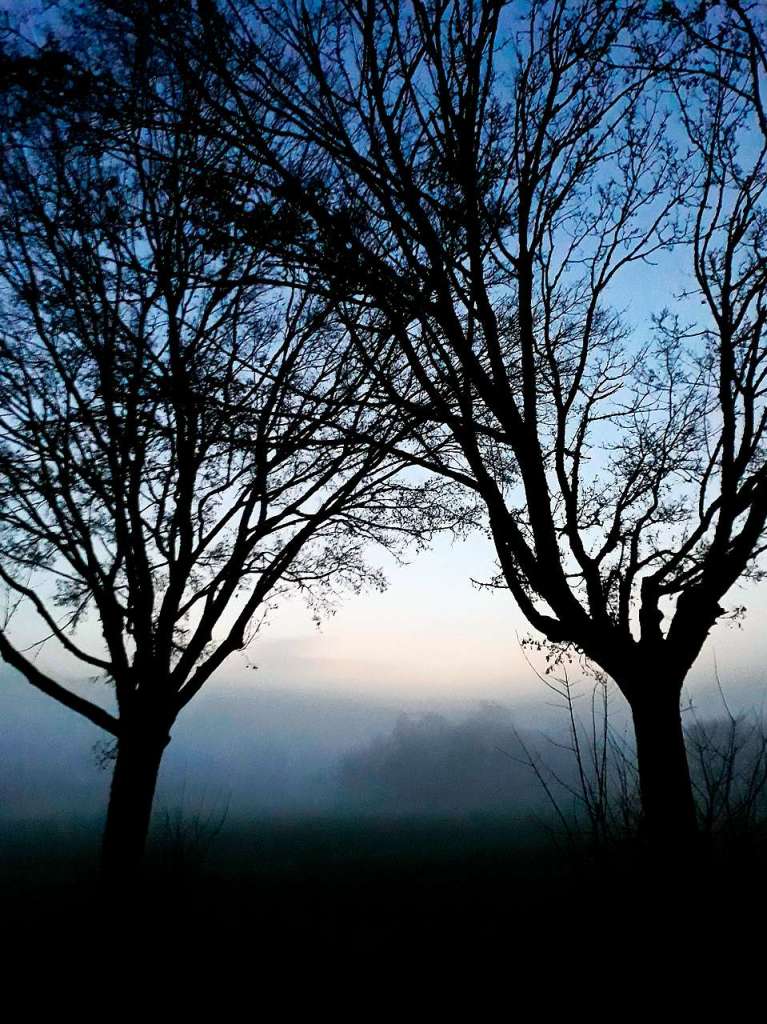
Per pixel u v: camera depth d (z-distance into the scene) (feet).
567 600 24.07
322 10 24.70
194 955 33.32
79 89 24.53
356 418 36.37
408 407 26.23
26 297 35.58
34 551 39.93
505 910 34.09
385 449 27.40
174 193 26.09
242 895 43.93
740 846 18.81
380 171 24.12
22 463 38.04
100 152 27.17
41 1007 28.66
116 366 32.45
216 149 27.32
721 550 23.31
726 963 18.29
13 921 38.32
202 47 23.29
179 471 40.22
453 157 24.82
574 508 26.68
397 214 24.35
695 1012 18.17
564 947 21.88
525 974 24.40
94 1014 28.32
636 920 19.11
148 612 40.70
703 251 25.96
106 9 26.11
